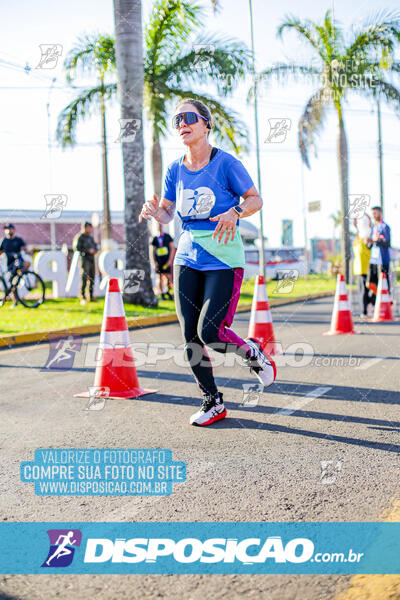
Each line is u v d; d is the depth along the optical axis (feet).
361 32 58.54
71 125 51.85
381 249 31.94
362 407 12.86
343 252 64.49
